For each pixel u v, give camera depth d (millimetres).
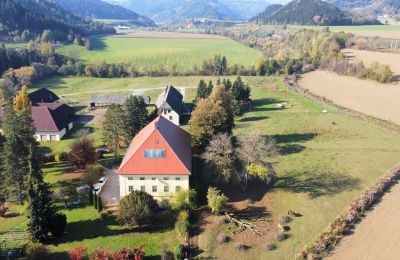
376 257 48812
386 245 51156
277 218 58500
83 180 71125
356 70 172750
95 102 131750
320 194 65562
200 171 70188
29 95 121062
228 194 65500
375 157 81750
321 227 56000
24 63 188375
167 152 61656
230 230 55344
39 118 100188
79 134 99750
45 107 103188
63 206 63094
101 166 77938
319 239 51844
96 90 163250
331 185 68875
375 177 71938
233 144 72750
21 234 55688
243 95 128125
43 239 52844
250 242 52781
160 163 61250
